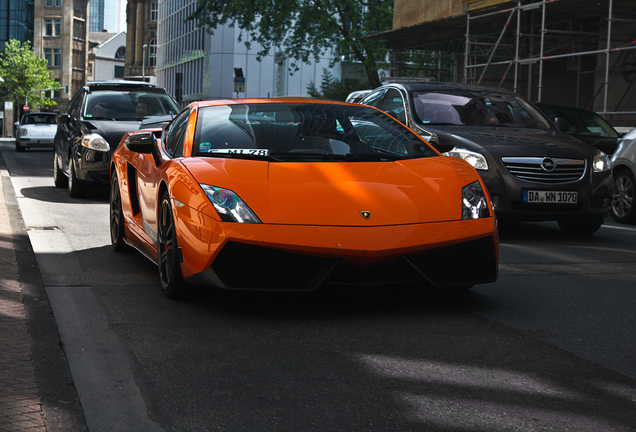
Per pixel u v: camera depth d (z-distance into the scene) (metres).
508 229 8.07
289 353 3.23
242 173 4.00
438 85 8.60
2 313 3.71
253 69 47.44
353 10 28.69
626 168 8.91
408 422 2.44
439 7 22.31
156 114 10.88
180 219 3.93
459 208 4.00
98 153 9.50
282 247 3.67
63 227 7.14
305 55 29.31
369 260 3.73
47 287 4.49
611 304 4.29
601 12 18.05
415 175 4.19
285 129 4.73
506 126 7.84
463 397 2.68
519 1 17.52
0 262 5.06
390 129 4.96
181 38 57.34
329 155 4.45
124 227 5.68
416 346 3.35
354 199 3.87
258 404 2.61
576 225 7.62
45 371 2.89
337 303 4.18
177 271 4.06
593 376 2.94
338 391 2.74
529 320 3.86
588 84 20.62
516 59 17.56
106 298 4.24
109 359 3.11
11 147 30.48
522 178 6.78
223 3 29.30
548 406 2.60
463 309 4.09
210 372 2.96
